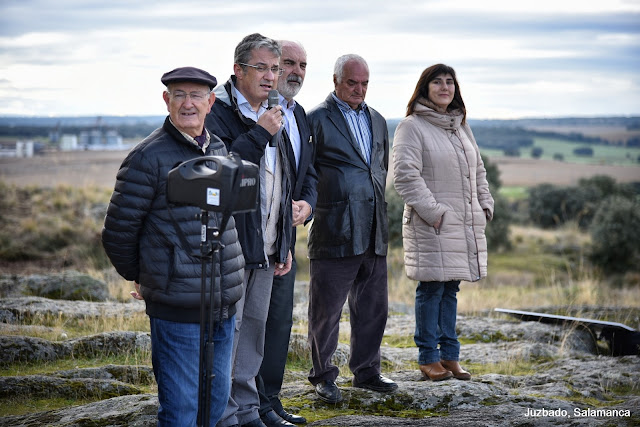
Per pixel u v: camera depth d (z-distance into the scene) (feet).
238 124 12.97
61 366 17.80
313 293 15.39
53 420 13.42
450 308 17.03
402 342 22.80
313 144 15.20
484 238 16.78
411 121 16.52
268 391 13.96
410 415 14.47
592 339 22.91
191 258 10.28
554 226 126.82
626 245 84.43
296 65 13.80
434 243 16.25
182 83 10.42
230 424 12.41
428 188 16.33
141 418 12.96
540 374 18.25
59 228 53.98
